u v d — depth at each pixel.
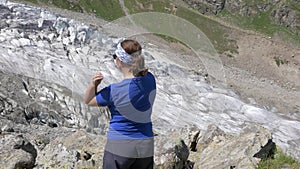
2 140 10.59
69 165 9.78
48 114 36.28
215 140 13.01
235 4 157.50
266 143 11.75
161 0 151.50
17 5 78.50
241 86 100.00
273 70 119.69
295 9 151.75
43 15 77.25
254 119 61.97
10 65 55.78
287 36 147.50
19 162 9.71
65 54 60.22
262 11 155.38
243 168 10.70
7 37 65.50
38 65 56.12
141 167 6.59
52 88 44.50
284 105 91.25
